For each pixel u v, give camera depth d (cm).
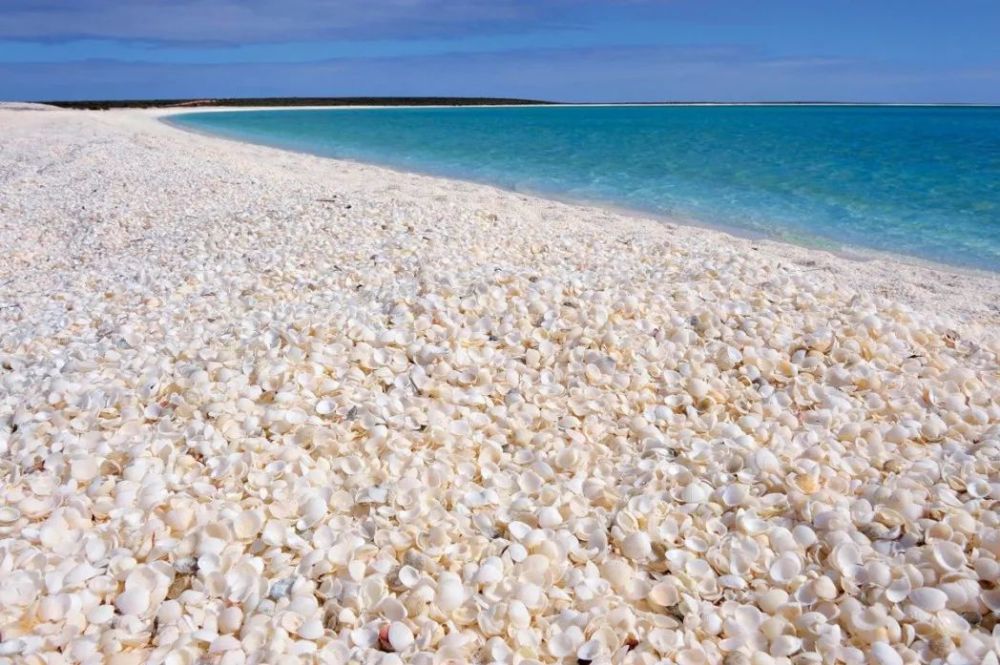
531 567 291
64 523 305
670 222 1228
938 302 732
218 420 385
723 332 496
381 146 2959
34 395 419
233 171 1477
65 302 627
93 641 255
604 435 395
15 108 5028
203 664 246
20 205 1130
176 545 297
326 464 356
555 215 1155
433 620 268
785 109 14175
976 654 248
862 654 253
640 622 271
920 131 4331
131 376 439
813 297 560
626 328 502
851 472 352
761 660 250
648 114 8844
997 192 1595
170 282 656
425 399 418
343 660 252
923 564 287
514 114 8581
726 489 336
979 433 387
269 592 279
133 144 2067
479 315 525
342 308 542
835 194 1561
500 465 369
